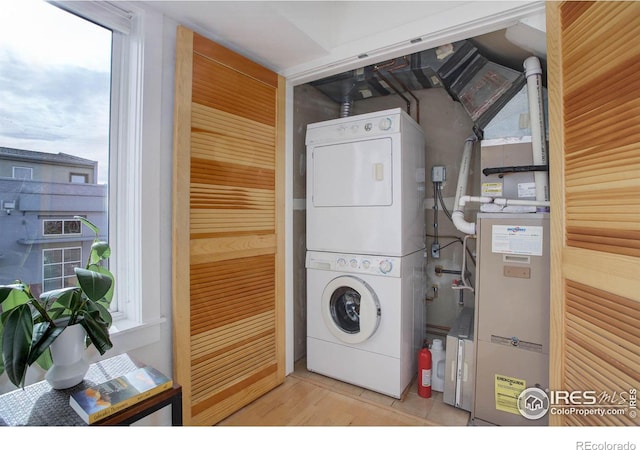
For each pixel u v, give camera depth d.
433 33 1.74
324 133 2.31
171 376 1.64
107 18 1.43
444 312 2.67
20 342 0.91
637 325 0.95
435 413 1.92
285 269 2.33
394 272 2.03
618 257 1.01
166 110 1.61
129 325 1.48
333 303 2.29
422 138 2.46
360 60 2.03
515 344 1.71
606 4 1.07
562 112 1.31
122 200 1.54
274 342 2.21
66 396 1.05
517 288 1.71
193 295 1.69
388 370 2.07
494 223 1.77
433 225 2.71
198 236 1.72
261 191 2.08
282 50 2.00
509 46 1.96
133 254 1.53
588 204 1.16
